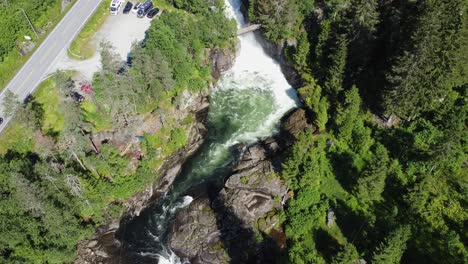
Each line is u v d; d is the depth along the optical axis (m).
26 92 89.25
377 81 85.81
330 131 88.88
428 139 82.00
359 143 83.69
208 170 89.81
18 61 95.38
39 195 69.56
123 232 82.75
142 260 79.38
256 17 104.81
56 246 73.88
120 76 80.25
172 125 92.44
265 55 110.19
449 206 73.94
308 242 74.88
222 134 95.81
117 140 86.56
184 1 106.31
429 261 68.50
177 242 79.69
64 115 79.88
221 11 104.06
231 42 105.38
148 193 86.88
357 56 85.69
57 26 103.19
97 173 82.44
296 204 78.56
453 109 82.25
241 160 89.19
